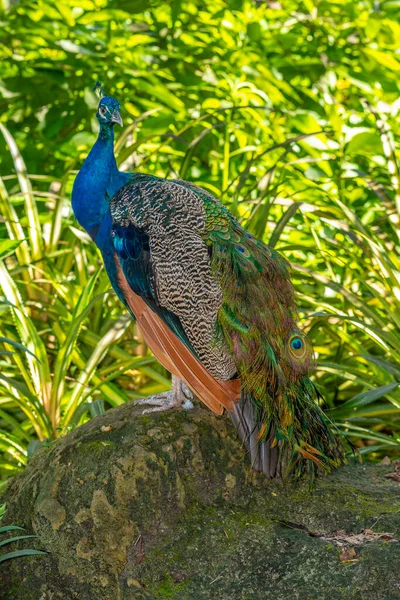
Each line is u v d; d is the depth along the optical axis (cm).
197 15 1182
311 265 1084
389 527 584
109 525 589
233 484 625
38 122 1123
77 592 587
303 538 580
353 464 710
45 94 1106
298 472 629
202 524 600
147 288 616
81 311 859
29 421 905
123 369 856
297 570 554
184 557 580
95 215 693
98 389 893
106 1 1145
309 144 1066
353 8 1162
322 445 654
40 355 839
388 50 1228
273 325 611
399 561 538
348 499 620
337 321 997
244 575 561
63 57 1198
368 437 818
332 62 1176
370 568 537
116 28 1172
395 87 1170
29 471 657
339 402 977
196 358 601
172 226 618
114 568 584
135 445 607
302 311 900
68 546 592
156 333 618
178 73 1152
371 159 1108
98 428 643
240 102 1137
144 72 1107
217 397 605
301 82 1254
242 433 606
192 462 621
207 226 622
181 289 601
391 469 695
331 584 538
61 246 1098
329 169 1084
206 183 1077
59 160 1147
